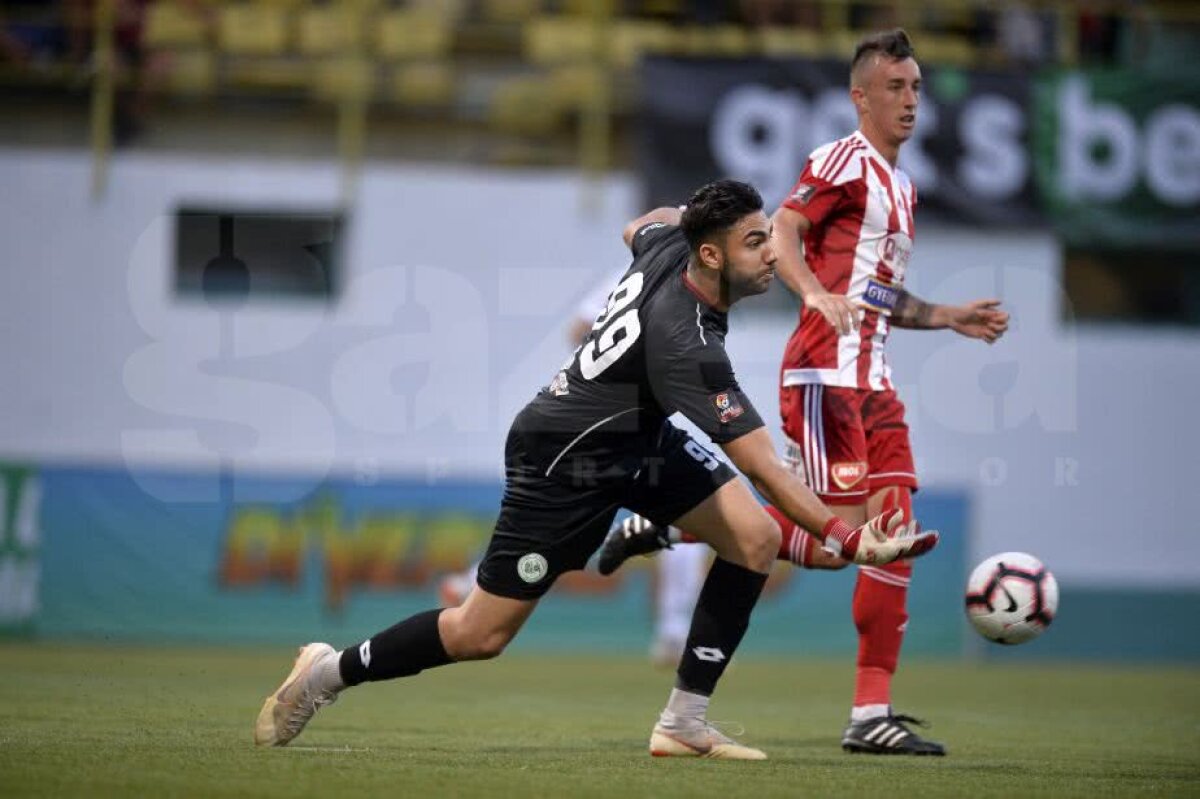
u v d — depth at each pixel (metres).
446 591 30.98
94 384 44.56
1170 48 51.06
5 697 23.75
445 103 50.81
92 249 44.91
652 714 23.84
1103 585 46.44
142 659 34.97
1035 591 17.64
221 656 36.59
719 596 16.77
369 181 45.91
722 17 50.66
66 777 13.91
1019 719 25.16
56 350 44.56
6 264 44.62
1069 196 46.69
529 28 51.19
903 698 30.09
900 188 19.27
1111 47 50.34
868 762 17.30
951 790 14.54
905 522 18.88
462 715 23.03
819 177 18.80
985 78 46.53
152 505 42.28
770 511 18.89
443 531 42.94
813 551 18.81
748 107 45.72
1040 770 16.75
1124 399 46.94
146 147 48.78
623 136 50.53
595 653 42.41
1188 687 34.19
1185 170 46.94
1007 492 46.38
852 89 19.55
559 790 13.76
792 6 50.62
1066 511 46.56
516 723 21.81
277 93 49.91
